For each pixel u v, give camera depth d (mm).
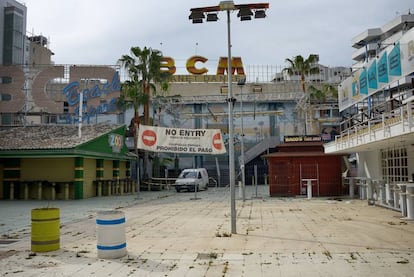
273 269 7324
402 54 12789
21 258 8445
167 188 36531
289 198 23828
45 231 9109
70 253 8891
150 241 10188
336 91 46656
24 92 41438
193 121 48719
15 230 12742
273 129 47812
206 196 27391
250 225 12688
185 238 10555
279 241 9906
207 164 46406
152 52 38781
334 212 15961
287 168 25438
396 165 17781
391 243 9422
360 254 8328
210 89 53094
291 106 48000
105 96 41094
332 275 6840
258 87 52438
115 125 32969
